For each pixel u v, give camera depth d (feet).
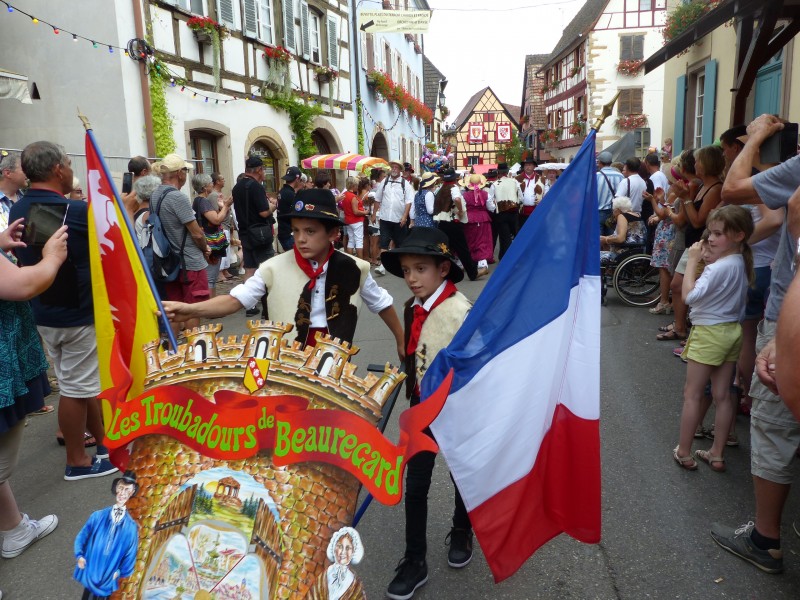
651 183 29.35
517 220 43.70
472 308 8.02
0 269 9.19
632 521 10.80
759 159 10.48
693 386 12.23
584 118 112.37
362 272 9.14
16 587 9.71
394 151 90.38
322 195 8.70
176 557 6.33
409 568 9.09
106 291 8.49
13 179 15.31
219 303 8.70
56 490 12.78
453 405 7.84
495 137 230.89
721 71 32.81
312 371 6.67
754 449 9.29
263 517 6.31
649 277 27.84
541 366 7.95
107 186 8.45
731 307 11.71
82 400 12.87
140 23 34.09
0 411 9.68
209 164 42.60
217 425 6.64
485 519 7.90
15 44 34.14
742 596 8.87
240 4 44.52
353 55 68.85
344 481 6.46
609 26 104.63
